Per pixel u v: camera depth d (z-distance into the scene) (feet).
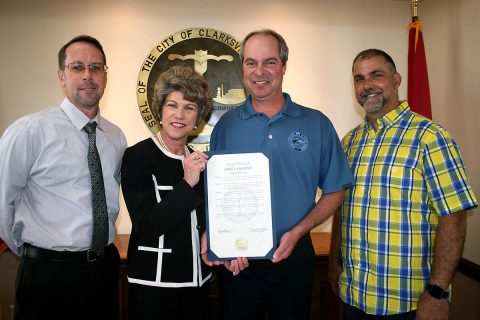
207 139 8.32
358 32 8.66
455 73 7.59
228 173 4.16
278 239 4.51
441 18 8.00
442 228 4.41
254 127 4.68
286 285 4.61
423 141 4.56
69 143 4.69
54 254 4.50
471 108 7.14
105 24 8.10
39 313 4.49
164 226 3.75
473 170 7.14
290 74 8.59
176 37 8.20
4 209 4.43
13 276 7.72
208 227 4.14
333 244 5.56
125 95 8.23
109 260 4.93
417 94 7.43
